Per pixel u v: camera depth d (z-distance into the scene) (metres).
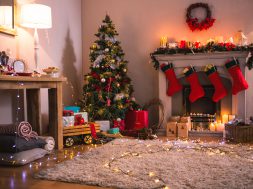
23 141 2.83
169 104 4.62
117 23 5.24
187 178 2.20
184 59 4.49
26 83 2.92
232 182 2.10
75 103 5.12
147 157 2.86
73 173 2.37
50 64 4.41
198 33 4.80
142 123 4.55
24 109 3.71
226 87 4.61
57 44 4.61
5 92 3.41
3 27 3.30
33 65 3.94
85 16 5.45
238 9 4.61
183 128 4.30
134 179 2.20
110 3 5.27
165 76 4.61
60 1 4.70
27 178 2.31
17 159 2.67
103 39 4.66
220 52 4.28
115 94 4.54
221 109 4.64
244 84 4.16
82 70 5.48
